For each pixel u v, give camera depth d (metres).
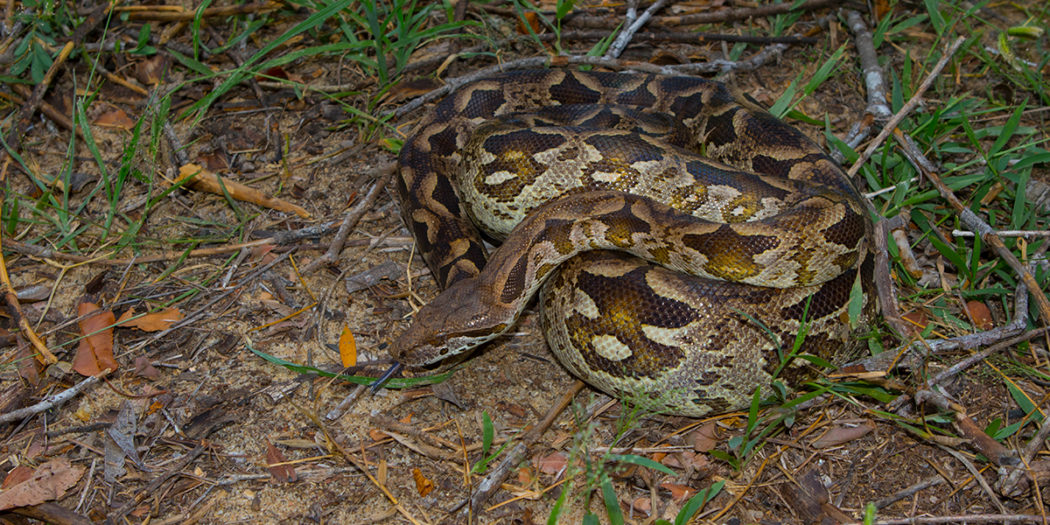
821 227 0.98
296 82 1.20
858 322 1.00
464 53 1.21
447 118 1.15
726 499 0.97
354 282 1.07
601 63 1.20
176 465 0.97
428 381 1.01
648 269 0.99
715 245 0.98
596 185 1.04
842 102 1.20
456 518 0.95
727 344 0.97
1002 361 1.02
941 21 1.20
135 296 1.06
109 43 1.21
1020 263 1.03
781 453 0.99
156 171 1.13
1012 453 0.96
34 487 0.95
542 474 0.97
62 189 1.13
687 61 1.24
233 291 1.06
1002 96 1.21
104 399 1.00
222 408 1.00
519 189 1.05
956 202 1.07
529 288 1.02
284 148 1.16
